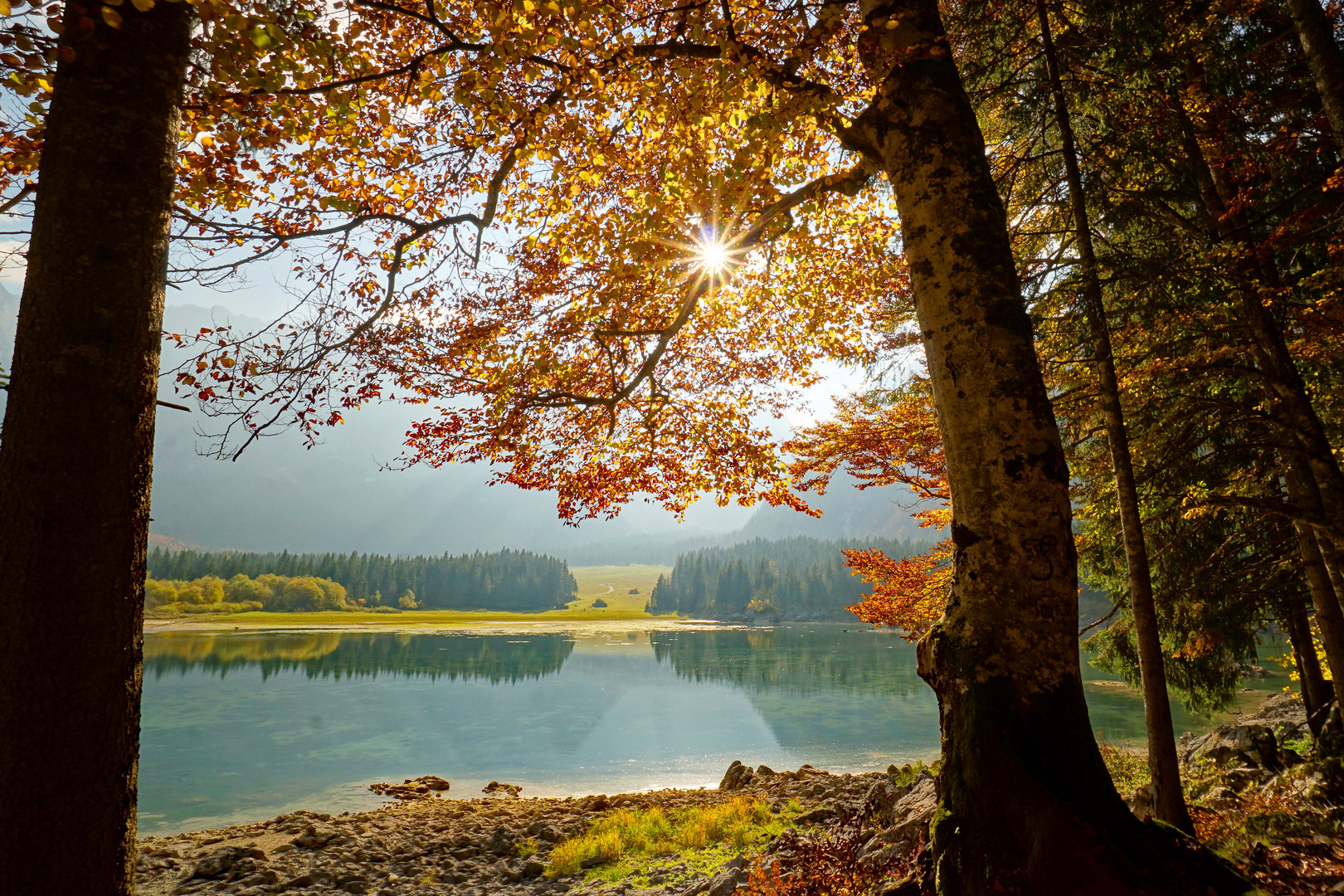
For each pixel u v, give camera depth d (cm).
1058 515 335
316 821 1188
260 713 2648
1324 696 1145
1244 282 662
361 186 584
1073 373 769
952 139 392
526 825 1091
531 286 709
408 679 3894
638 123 606
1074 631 332
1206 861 300
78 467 226
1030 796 298
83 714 222
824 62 552
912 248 395
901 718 2644
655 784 1733
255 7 322
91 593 225
